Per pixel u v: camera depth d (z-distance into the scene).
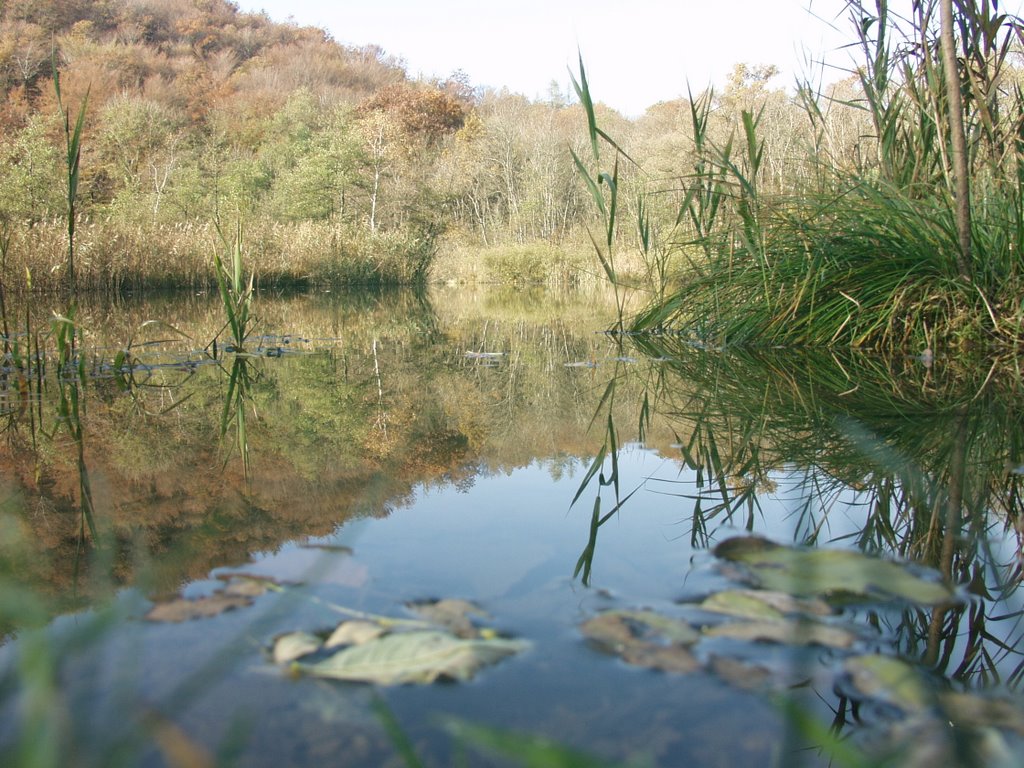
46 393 2.23
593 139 2.61
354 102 33.66
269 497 1.13
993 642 0.65
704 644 0.64
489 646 0.63
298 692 0.56
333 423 1.78
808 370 2.53
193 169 20.97
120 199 17.64
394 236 15.22
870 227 2.94
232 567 0.82
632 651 0.62
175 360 3.08
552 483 1.24
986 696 0.56
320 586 0.76
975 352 2.64
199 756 0.45
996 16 2.60
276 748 0.49
